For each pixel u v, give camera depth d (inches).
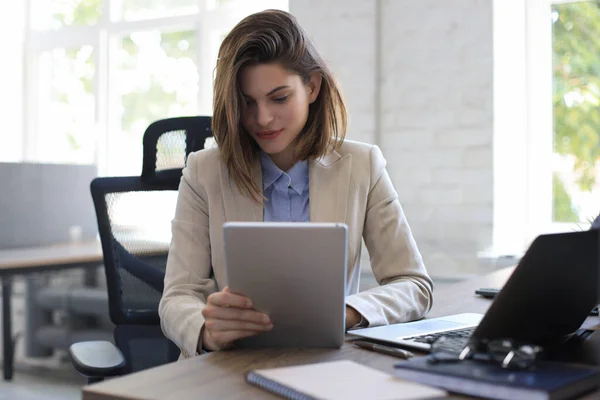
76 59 186.2
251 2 161.6
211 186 59.9
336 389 34.4
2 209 136.9
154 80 175.3
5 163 138.0
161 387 36.8
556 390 32.1
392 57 129.2
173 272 57.8
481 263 122.7
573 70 125.9
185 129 79.7
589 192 125.2
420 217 128.3
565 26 126.1
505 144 125.6
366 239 62.2
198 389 36.4
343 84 132.3
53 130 190.1
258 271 42.3
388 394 33.7
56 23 188.2
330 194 59.9
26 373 145.6
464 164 124.4
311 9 134.4
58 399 129.4
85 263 128.1
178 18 170.9
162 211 79.1
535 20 127.5
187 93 171.0
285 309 43.6
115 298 76.6
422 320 54.0
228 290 43.4
